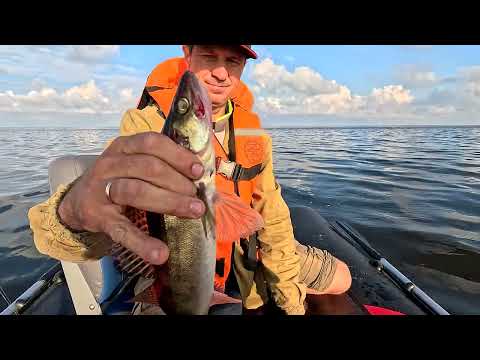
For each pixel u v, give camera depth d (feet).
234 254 8.02
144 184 3.35
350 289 9.95
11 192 23.65
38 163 35.06
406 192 23.89
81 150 44.73
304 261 9.00
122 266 4.52
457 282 12.68
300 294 8.02
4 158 38.86
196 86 4.44
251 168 7.24
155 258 3.50
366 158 39.86
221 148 7.11
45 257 14.39
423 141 66.28
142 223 4.27
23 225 17.69
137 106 7.36
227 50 5.99
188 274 4.40
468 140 69.21
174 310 4.53
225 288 8.02
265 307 8.48
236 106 7.55
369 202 21.56
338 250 12.01
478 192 23.93
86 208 3.67
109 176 3.53
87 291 6.49
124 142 3.50
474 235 16.61
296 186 25.27
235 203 5.20
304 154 43.37
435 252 14.93
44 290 9.49
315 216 14.51
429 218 18.78
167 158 3.34
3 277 12.92
